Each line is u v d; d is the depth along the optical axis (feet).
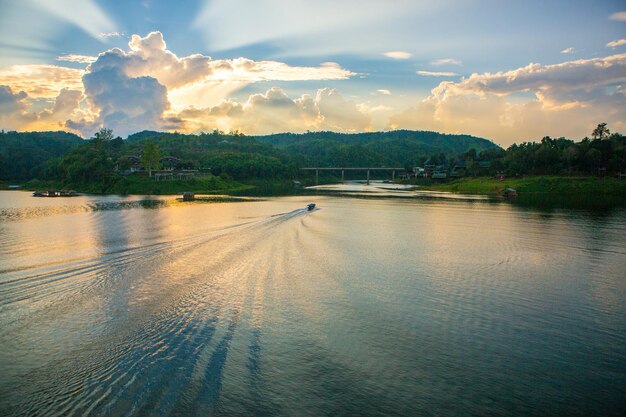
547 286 79.66
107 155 580.30
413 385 44.34
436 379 45.68
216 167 637.71
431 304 68.39
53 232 142.20
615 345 54.80
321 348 51.60
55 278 77.77
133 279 77.51
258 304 65.46
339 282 79.66
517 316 63.98
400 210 240.53
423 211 233.96
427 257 104.22
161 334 52.34
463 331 58.08
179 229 148.77
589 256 107.04
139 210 242.17
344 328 57.82
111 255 98.84
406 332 57.16
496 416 39.70
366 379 45.16
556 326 60.54
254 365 46.42
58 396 38.04
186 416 35.81
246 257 98.22
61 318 57.41
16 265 87.92
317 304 66.90
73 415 34.86
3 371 42.93
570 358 51.19
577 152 441.68
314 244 119.24
